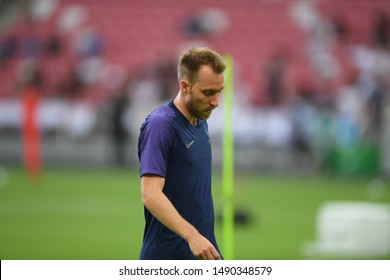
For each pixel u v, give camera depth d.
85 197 62.88
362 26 100.75
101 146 87.62
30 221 50.50
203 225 16.62
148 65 96.56
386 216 42.16
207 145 16.92
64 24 102.06
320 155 84.69
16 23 102.88
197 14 102.62
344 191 70.12
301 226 49.81
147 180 15.67
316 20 101.69
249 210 56.25
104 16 102.75
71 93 94.94
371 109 89.06
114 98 90.44
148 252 16.70
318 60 96.81
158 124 16.09
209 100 16.06
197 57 15.99
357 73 95.31
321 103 88.75
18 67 98.00
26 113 71.44
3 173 79.50
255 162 85.88
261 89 93.62
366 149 83.81
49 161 87.81
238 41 100.38
